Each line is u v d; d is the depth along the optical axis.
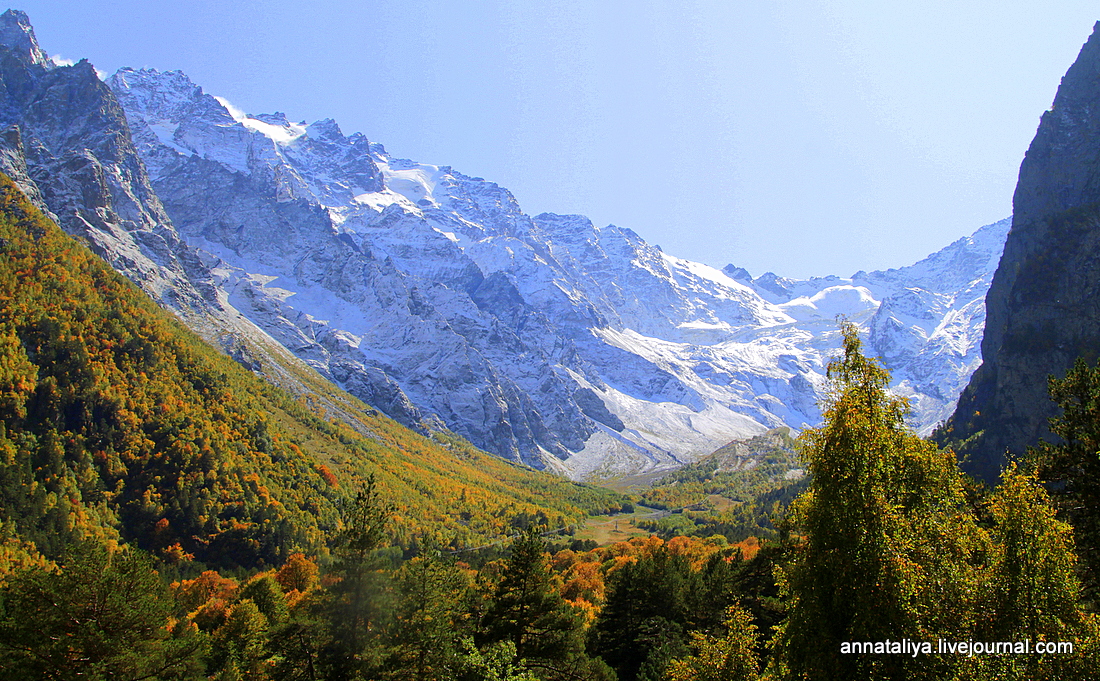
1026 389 190.50
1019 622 35.38
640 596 100.12
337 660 62.72
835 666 33.72
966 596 36.16
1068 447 51.81
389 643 64.38
